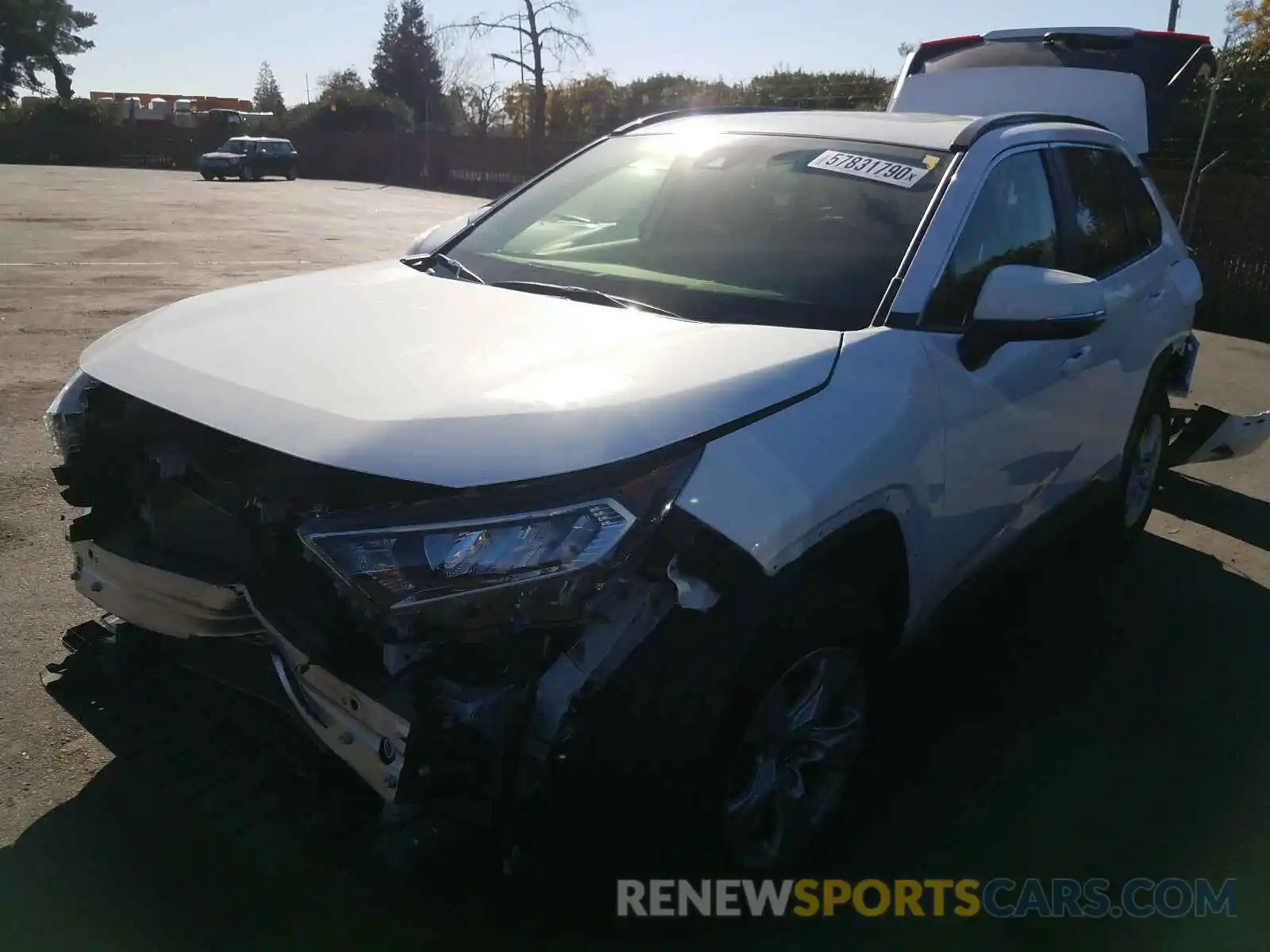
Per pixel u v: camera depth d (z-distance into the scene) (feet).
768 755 7.97
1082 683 12.43
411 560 6.61
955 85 21.12
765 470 7.41
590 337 8.61
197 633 7.86
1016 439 10.62
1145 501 16.22
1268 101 42.24
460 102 151.23
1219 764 10.91
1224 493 19.77
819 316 9.41
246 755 7.73
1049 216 12.16
